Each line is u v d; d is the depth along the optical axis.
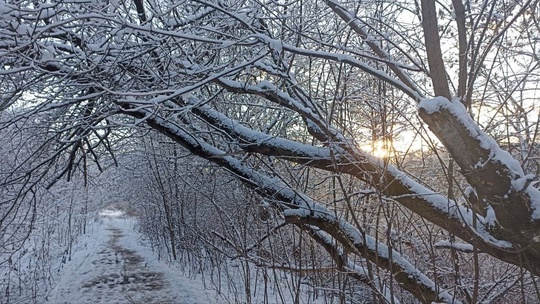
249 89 4.54
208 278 11.16
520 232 3.07
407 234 5.13
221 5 4.62
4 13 3.63
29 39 3.80
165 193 13.51
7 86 5.37
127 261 14.79
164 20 4.69
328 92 5.54
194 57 5.12
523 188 2.89
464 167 3.10
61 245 16.58
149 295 10.15
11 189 6.87
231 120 5.18
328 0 4.28
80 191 18.22
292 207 5.07
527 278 4.57
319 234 5.18
